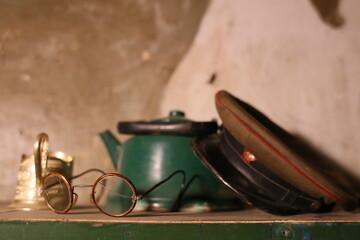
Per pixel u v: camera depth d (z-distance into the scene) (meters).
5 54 1.16
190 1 1.25
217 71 1.20
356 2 1.11
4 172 1.11
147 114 1.21
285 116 1.12
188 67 1.23
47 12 1.20
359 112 1.08
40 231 0.61
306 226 0.63
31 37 1.18
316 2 1.13
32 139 1.14
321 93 1.10
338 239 0.63
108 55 1.22
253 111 0.88
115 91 1.21
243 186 0.73
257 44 1.17
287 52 1.14
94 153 1.17
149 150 0.83
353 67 1.10
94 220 0.61
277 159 0.69
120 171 0.85
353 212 0.80
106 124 1.19
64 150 1.16
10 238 0.61
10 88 1.15
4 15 1.17
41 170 0.72
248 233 0.62
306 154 0.94
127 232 0.61
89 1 1.22
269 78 1.15
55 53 1.19
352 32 1.11
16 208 0.77
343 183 0.84
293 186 0.73
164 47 1.24
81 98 1.19
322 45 1.12
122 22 1.24
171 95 1.22
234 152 0.78
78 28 1.21
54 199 0.70
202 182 0.82
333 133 1.08
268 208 0.70
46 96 1.17
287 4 1.16
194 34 1.24
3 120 1.13
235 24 1.20
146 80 1.23
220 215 0.72
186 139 0.85
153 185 0.80
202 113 1.18
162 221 0.61
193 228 0.61
